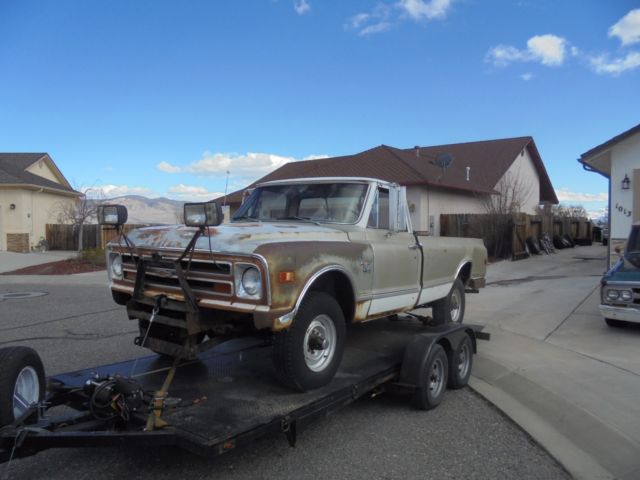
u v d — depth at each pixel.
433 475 3.79
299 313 3.96
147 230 4.45
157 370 4.60
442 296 6.72
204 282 3.99
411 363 4.94
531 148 33.44
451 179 24.69
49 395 3.92
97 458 3.99
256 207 5.80
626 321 8.23
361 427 4.68
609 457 4.07
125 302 4.89
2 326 8.81
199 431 3.21
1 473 3.75
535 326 8.62
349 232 4.88
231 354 5.21
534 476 3.82
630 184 13.98
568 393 5.34
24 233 25.16
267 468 3.84
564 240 29.80
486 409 5.22
